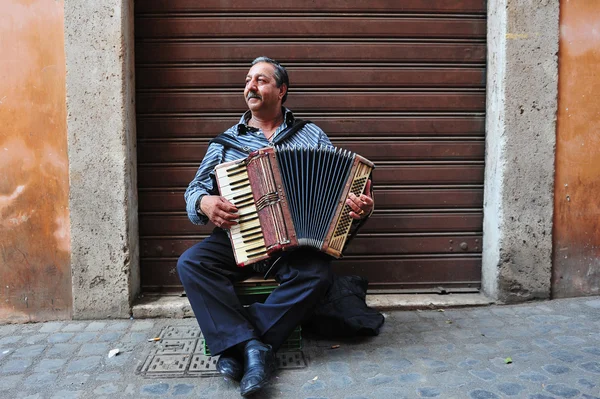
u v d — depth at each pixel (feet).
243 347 8.87
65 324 11.45
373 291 12.75
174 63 12.23
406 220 12.75
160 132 12.30
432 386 8.45
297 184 9.11
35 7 11.23
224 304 9.07
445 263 12.89
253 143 10.14
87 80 11.28
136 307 11.73
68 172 11.49
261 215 8.98
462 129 12.73
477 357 9.47
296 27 12.28
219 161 10.02
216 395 8.34
